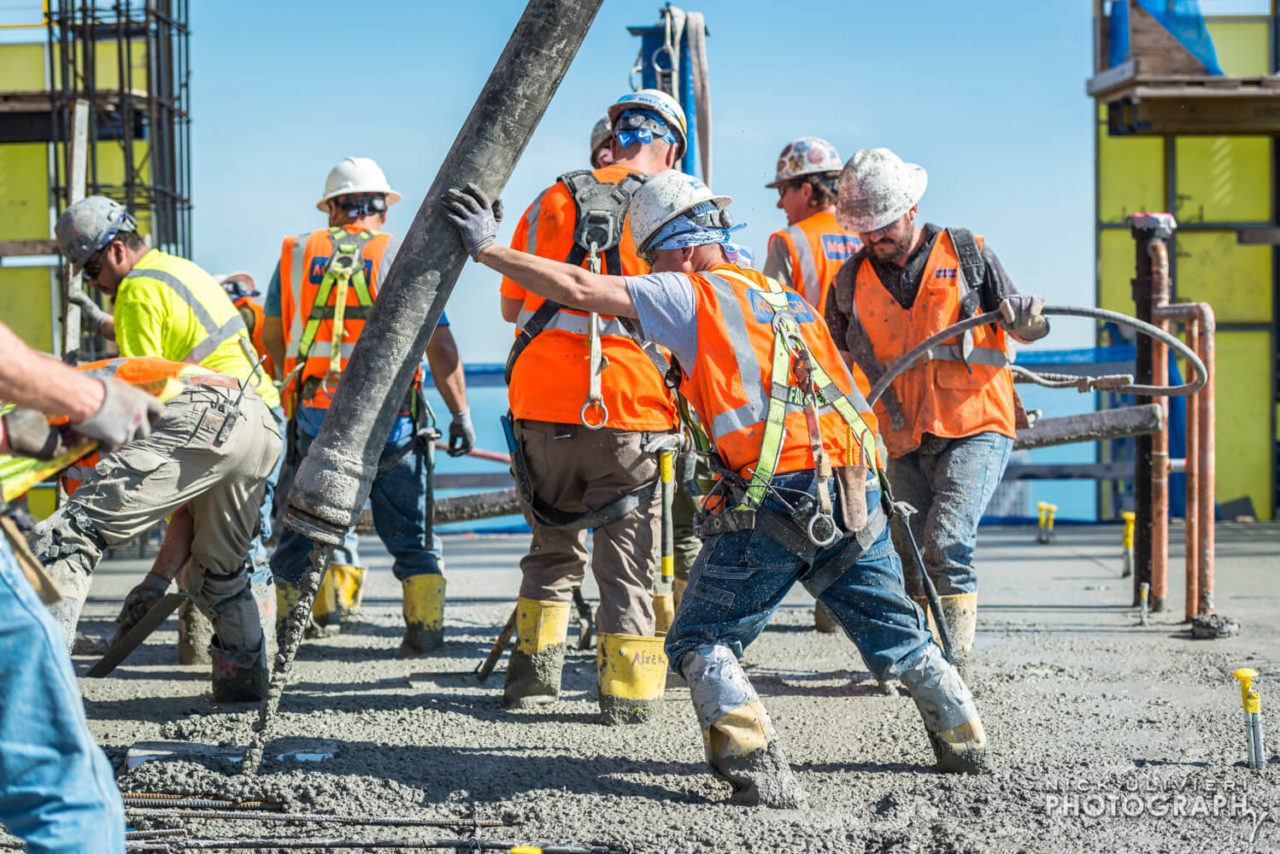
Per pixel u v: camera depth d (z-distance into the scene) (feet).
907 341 16.79
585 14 12.54
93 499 14.32
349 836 11.34
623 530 15.34
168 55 36.88
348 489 12.73
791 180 20.43
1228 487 43.98
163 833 11.21
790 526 11.91
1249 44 42.22
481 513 25.03
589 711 16.01
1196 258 44.16
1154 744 14.16
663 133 15.89
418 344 12.82
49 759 8.13
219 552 16.17
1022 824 11.43
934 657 12.90
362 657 19.85
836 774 13.12
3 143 39.81
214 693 16.76
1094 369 38.68
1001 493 41.50
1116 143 44.29
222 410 14.94
